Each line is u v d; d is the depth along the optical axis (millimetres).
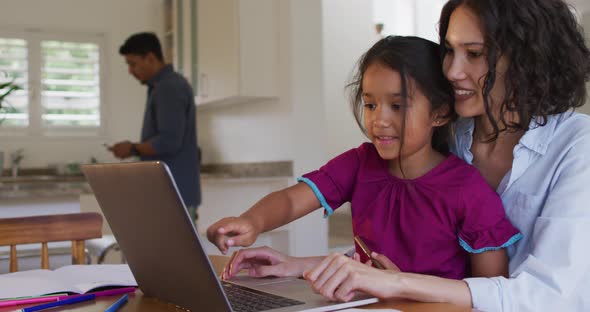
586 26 3900
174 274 909
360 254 1170
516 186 1084
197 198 3506
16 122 5211
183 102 3377
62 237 1604
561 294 901
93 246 3129
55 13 5285
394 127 1061
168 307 978
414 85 1049
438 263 1079
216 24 4129
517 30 998
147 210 871
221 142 4891
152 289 1034
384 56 1060
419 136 1073
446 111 1100
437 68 1087
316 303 911
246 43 3904
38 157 5254
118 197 946
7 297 1048
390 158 1086
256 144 4328
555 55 1029
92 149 5422
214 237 1114
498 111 1086
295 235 3746
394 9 7328
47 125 5297
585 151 1005
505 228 1028
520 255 1055
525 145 1066
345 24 7094
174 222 814
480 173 1183
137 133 5562
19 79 5203
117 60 5480
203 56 4340
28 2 5211
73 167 5152
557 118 1080
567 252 927
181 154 3428
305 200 1265
